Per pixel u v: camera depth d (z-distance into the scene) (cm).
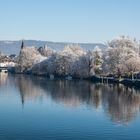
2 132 6581
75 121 7612
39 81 18588
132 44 17375
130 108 9288
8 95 12094
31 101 10562
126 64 15975
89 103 10131
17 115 8275
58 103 10162
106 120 7719
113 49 16738
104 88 14138
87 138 6219
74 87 14775
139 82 14475
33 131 6681
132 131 6725
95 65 18575
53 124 7294
